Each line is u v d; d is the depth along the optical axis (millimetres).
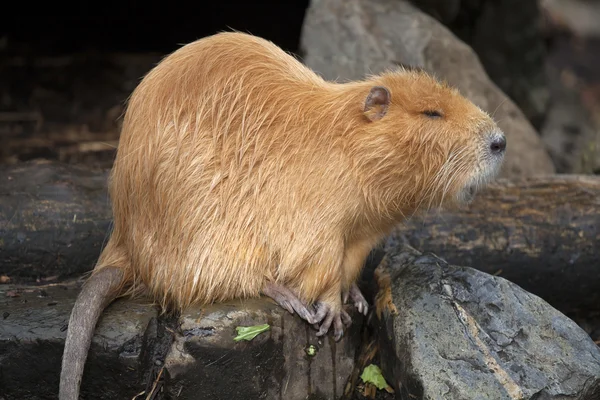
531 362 3406
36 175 4641
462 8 7449
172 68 3674
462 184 3602
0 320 3627
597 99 10922
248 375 3482
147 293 3775
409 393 3410
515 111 6062
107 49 8141
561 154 8641
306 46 5891
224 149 3531
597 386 3371
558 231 4609
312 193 3508
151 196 3572
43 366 3545
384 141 3508
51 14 8633
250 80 3637
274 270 3604
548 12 12320
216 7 8820
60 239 4398
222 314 3477
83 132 6539
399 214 3736
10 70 7578
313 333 3652
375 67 5711
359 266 3824
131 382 3473
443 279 3727
